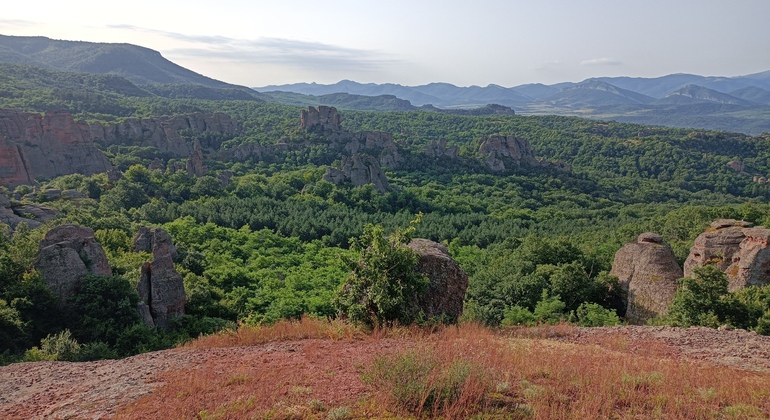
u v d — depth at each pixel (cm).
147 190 7819
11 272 2852
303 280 4569
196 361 1125
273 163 11456
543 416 709
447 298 1582
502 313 2662
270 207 7831
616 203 10844
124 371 1099
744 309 2002
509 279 3269
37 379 1122
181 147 11500
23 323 2514
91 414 836
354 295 1483
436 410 744
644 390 855
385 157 12294
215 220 6950
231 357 1141
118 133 11262
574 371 931
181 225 6125
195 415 777
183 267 4497
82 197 6825
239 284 4438
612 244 4850
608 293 3084
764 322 1864
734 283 2641
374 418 730
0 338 2395
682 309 2106
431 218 8262
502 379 876
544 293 2888
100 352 2339
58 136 8988
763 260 2572
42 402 945
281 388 870
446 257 1648
